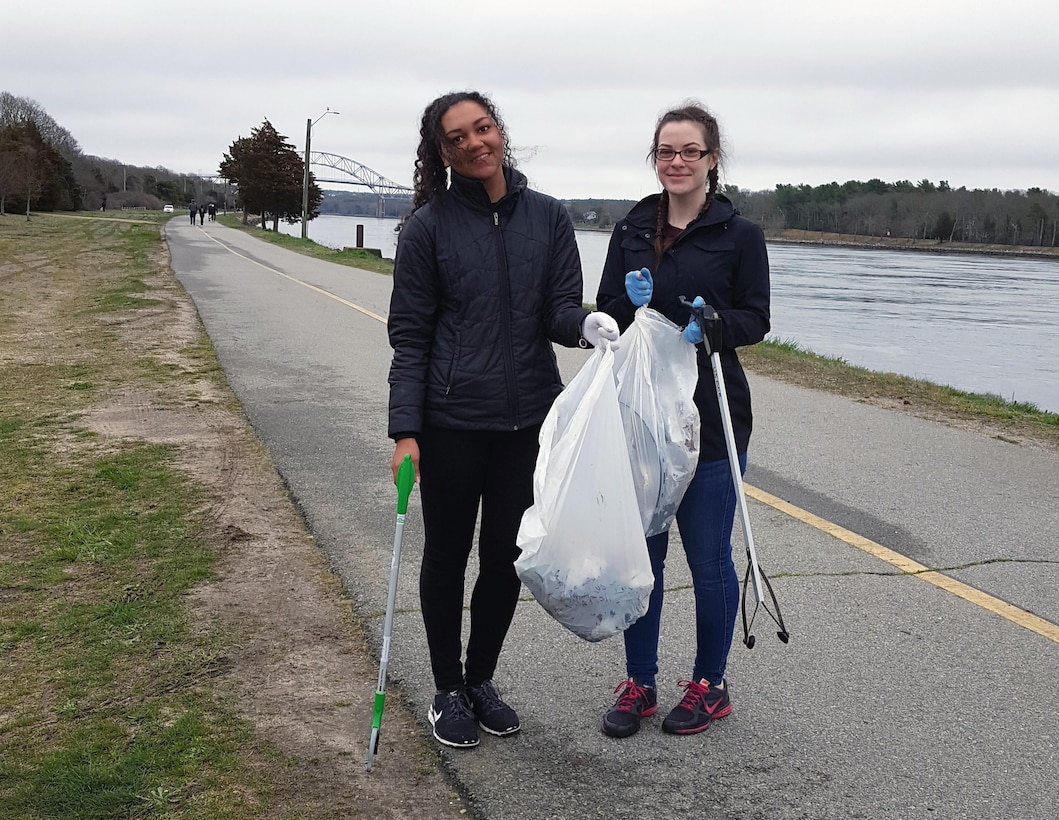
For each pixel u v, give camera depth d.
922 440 7.38
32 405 7.75
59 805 2.69
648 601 3.03
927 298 39.78
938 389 9.79
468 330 2.98
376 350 10.98
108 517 5.00
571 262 3.09
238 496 5.43
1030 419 8.30
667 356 3.02
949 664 3.68
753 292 3.03
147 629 3.75
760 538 5.08
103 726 3.08
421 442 3.06
